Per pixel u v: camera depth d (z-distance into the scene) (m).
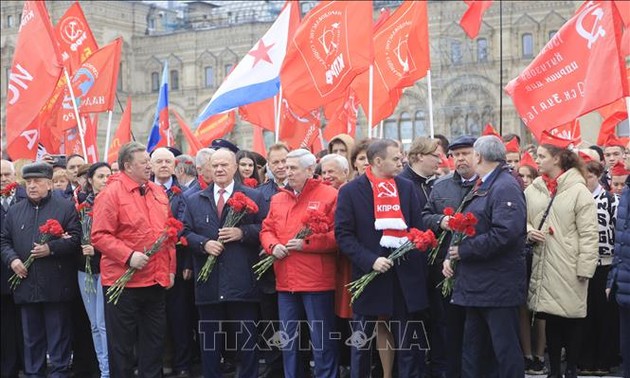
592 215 10.99
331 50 13.92
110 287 11.23
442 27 54.69
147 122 66.12
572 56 11.92
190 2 70.06
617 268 10.59
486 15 53.81
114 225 11.19
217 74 64.00
